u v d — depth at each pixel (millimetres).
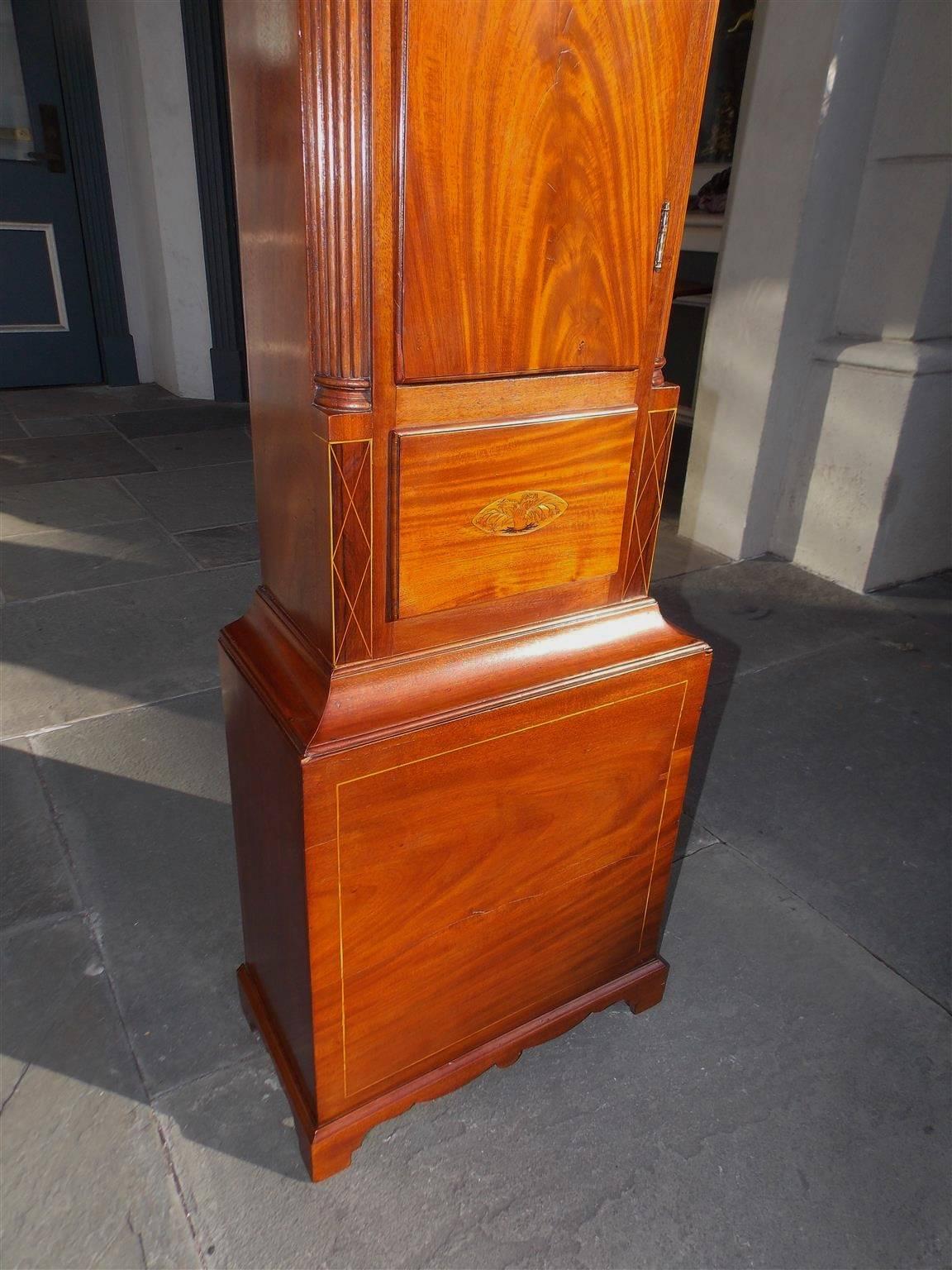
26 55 4688
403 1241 1138
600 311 956
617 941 1397
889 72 2662
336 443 832
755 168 2857
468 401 908
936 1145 1288
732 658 2652
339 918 1027
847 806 2027
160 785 1973
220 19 4512
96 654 2504
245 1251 1117
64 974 1496
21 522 3422
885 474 2934
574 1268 1116
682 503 3672
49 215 5094
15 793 1924
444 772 1022
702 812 1991
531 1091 1345
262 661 1061
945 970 1599
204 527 3441
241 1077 1337
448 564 971
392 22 716
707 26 876
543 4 777
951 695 2494
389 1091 1229
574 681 1084
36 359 5402
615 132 872
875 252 2852
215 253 5016
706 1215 1185
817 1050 1433
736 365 3146
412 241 801
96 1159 1212
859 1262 1141
